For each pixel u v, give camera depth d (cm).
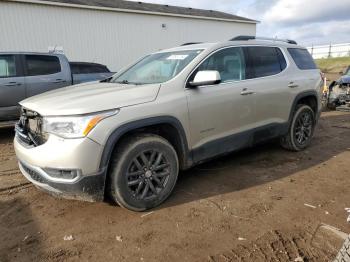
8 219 318
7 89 661
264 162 476
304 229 291
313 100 546
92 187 292
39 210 335
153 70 402
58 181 288
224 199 353
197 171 439
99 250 265
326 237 279
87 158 283
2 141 646
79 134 281
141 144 314
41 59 725
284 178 413
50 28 1552
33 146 308
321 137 638
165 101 333
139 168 318
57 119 288
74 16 1625
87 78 886
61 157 282
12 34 1445
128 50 1880
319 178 413
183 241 276
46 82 717
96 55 1744
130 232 291
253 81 430
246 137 426
